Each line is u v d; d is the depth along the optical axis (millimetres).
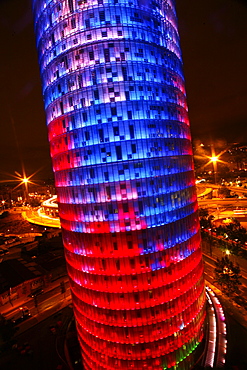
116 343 64375
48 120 74062
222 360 69250
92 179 63094
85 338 71438
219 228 152000
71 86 63906
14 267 137250
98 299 65375
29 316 103625
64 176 69375
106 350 66125
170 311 65062
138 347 63531
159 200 64438
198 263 75000
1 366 79000
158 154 64625
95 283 65500
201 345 73375
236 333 80125
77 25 62625
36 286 125625
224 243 139500
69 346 83750
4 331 82875
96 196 63000
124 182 61938
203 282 79188
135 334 63188
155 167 64062
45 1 68312
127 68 62250
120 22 62438
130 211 62312
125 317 63156
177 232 67688
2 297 115062
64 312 104438
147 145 63094
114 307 63469
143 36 64312
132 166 62094
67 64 64188
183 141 73125
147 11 65562
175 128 69812
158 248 64125
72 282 73438
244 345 74812
